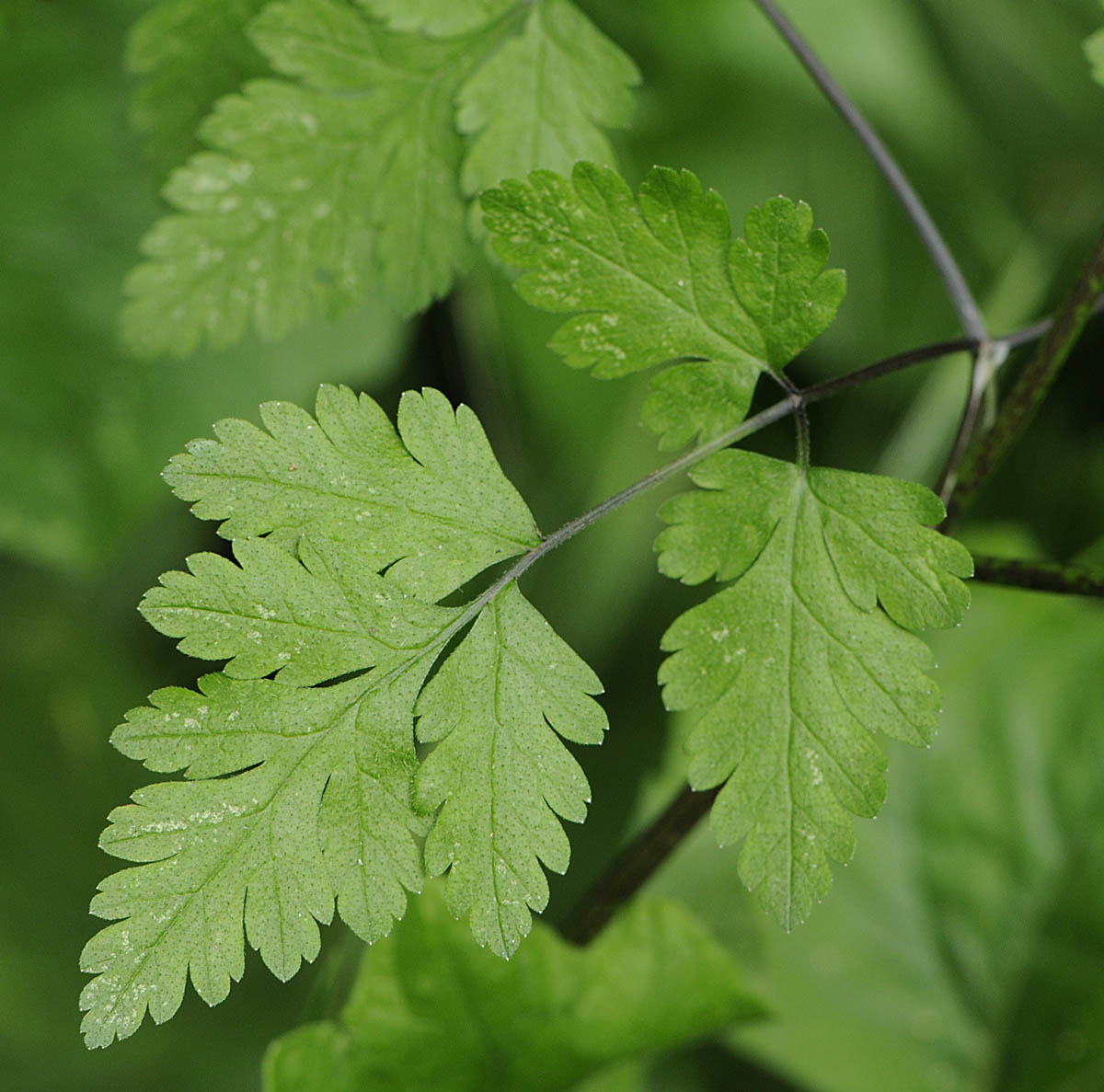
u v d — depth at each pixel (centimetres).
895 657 49
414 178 53
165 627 48
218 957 48
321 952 56
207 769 48
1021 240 75
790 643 49
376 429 49
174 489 49
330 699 49
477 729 49
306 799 48
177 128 54
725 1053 63
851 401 74
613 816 67
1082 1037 58
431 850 49
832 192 74
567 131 53
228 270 53
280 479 49
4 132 66
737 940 59
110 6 66
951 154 76
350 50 53
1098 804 59
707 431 50
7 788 68
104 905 48
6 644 72
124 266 67
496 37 53
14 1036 61
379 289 67
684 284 49
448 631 49
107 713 71
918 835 60
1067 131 77
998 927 59
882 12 76
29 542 67
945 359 71
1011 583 50
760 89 72
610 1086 56
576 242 49
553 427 71
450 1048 54
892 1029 59
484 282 66
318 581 49
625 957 54
